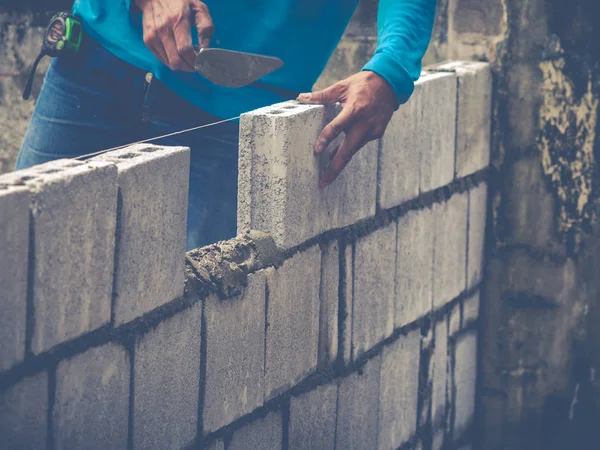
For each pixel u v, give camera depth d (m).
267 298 2.92
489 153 4.62
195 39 3.19
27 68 5.13
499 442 4.82
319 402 3.30
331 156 3.16
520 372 4.74
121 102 3.32
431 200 4.04
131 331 2.41
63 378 2.21
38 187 2.07
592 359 4.77
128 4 3.05
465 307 4.56
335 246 3.30
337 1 3.31
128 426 2.44
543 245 4.65
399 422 3.96
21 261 2.04
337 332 3.38
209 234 3.48
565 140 4.60
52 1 5.09
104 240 2.27
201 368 2.68
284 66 3.34
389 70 3.04
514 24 4.50
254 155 2.94
